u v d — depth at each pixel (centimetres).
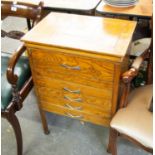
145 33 176
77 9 152
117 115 120
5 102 127
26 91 144
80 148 157
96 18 137
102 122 141
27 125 174
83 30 125
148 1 159
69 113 147
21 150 149
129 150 154
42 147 159
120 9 151
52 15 142
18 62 146
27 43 121
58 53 118
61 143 161
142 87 137
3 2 149
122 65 116
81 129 169
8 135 167
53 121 176
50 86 137
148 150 113
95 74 118
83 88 128
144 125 113
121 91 126
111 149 137
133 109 121
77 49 111
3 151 158
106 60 109
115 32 123
